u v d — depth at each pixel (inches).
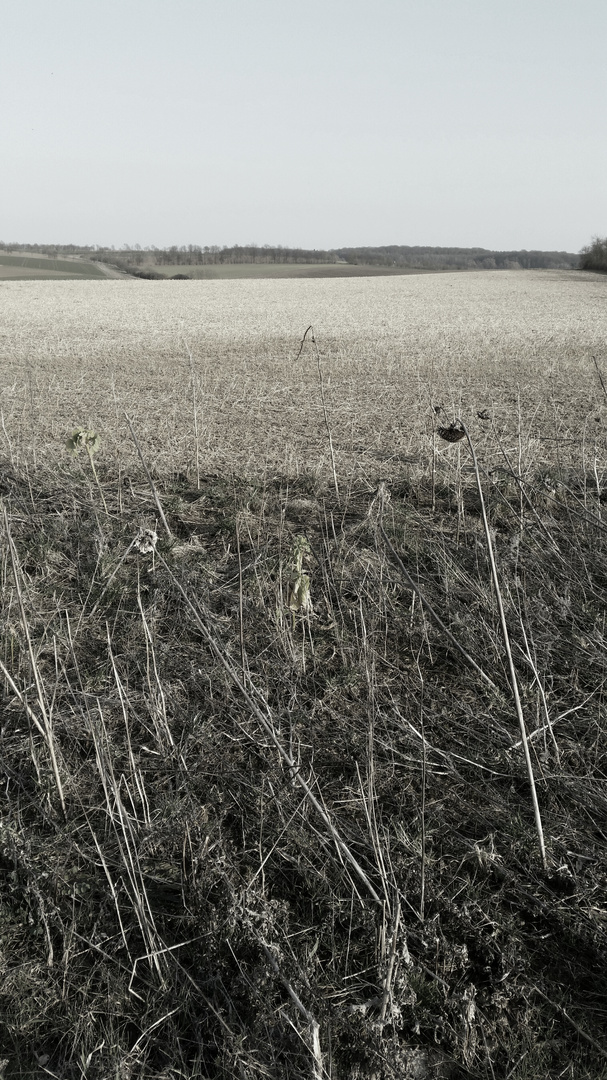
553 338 810.8
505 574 190.9
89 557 211.0
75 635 176.1
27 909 109.7
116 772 136.9
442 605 184.5
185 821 121.0
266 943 100.0
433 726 146.7
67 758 140.9
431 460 268.4
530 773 113.6
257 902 108.1
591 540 214.2
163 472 297.9
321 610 186.7
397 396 463.8
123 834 111.8
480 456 311.3
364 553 211.5
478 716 147.0
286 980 94.3
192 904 109.3
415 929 103.8
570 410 413.1
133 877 106.5
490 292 1831.9
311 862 116.7
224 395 473.7
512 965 99.2
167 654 168.1
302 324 1000.2
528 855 116.3
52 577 203.9
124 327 956.0
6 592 192.7
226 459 319.0
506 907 109.9
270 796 128.9
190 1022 95.0
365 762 137.3
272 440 351.6
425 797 130.2
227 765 136.7
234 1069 88.0
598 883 111.1
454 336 837.8
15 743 144.3
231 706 151.6
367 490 269.4
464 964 99.3
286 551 215.0
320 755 139.4
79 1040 93.0
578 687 155.5
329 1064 86.5
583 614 180.5
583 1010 95.0
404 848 118.6
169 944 105.1
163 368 595.2
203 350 717.3
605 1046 91.0
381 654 167.5
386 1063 86.2
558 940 104.8
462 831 123.9
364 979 99.3
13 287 1971.0
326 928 105.0
